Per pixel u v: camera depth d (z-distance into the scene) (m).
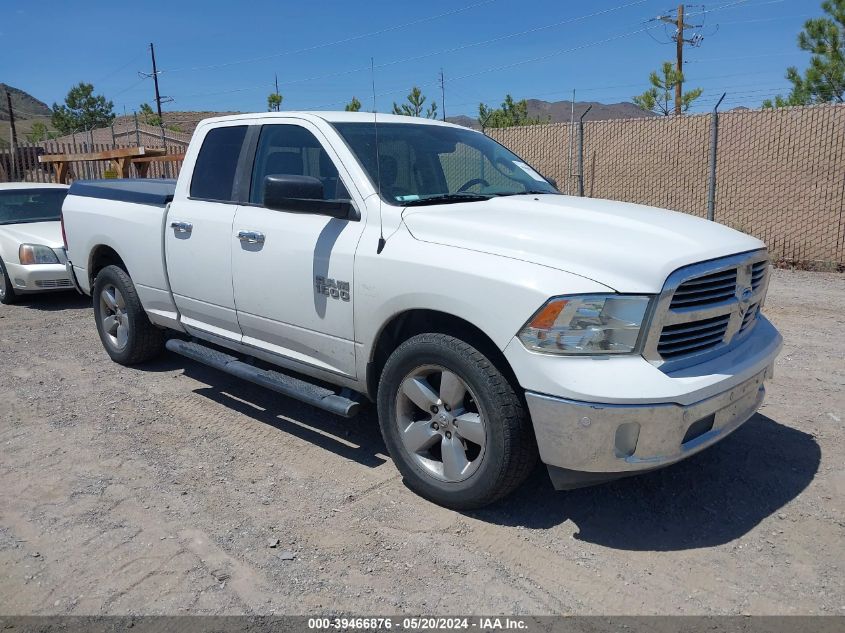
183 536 3.63
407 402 3.98
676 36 28.78
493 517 3.78
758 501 3.90
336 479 4.25
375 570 3.33
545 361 3.29
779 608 3.03
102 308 6.52
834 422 4.87
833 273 10.78
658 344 3.33
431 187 4.52
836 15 15.36
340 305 4.15
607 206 4.29
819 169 11.11
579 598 3.12
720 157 12.05
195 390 5.86
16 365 6.66
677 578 3.25
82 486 4.19
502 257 3.52
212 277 5.05
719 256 3.53
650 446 3.25
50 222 10.20
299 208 4.12
